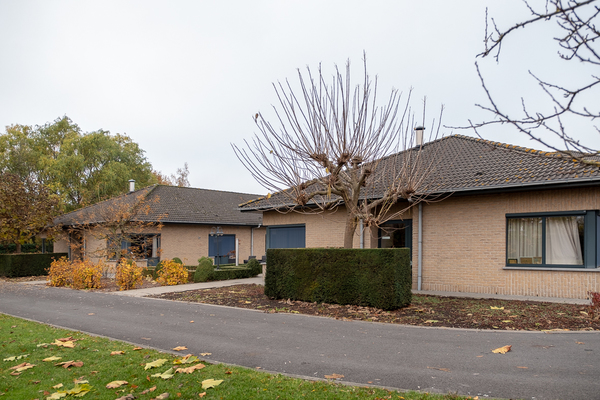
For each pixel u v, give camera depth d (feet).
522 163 43.93
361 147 33.65
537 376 17.31
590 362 19.15
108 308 37.50
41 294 49.03
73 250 85.15
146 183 142.20
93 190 114.62
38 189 84.02
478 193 42.63
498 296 40.11
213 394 15.12
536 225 40.91
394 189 36.78
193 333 26.35
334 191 36.37
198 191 105.81
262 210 60.54
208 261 61.21
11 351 21.71
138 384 16.21
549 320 28.32
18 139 124.47
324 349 22.07
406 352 21.30
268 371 18.24
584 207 37.81
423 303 36.06
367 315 31.37
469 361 19.56
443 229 45.62
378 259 33.55
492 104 11.75
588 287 37.32
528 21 11.27
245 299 40.98
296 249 38.78
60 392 15.15
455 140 58.34
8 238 80.53
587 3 10.11
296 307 35.68
